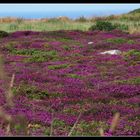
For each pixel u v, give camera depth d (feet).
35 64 95.96
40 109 51.67
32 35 151.64
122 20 216.74
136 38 141.69
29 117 45.24
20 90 61.57
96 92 64.13
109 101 59.21
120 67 89.97
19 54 113.19
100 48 120.88
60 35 150.51
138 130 42.39
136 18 219.41
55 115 48.62
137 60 98.43
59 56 106.42
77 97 61.11
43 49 118.83
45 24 200.85
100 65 93.50
